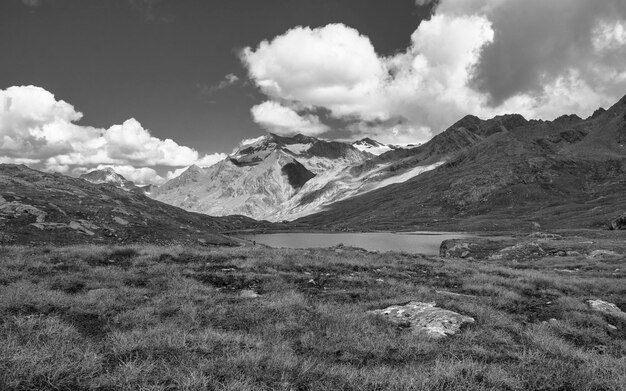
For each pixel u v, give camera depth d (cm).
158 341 951
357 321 1245
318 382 787
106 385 738
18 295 1232
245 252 2742
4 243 4597
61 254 2162
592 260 4328
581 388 847
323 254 3089
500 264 4100
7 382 705
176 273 1866
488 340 1143
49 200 6706
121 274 1759
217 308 1312
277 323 1180
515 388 818
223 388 724
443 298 1639
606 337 1355
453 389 784
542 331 1271
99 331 1063
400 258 3241
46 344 880
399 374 839
